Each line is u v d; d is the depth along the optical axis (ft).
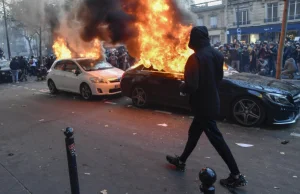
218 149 10.86
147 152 14.76
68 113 24.17
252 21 110.42
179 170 12.57
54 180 12.09
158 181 11.66
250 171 12.23
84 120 21.59
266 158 13.51
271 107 17.33
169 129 18.48
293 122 17.80
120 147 15.61
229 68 23.43
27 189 11.40
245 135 16.84
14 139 17.75
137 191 10.93
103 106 26.45
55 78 34.06
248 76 20.76
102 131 18.61
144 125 19.60
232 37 118.11
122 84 26.03
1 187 11.62
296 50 39.83
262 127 18.25
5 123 21.70
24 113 24.95
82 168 13.12
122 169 12.89
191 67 10.61
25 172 12.97
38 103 29.68
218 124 19.10
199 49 10.97
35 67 63.46
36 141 17.17
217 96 11.06
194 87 10.59
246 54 44.62
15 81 53.67
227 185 10.93
